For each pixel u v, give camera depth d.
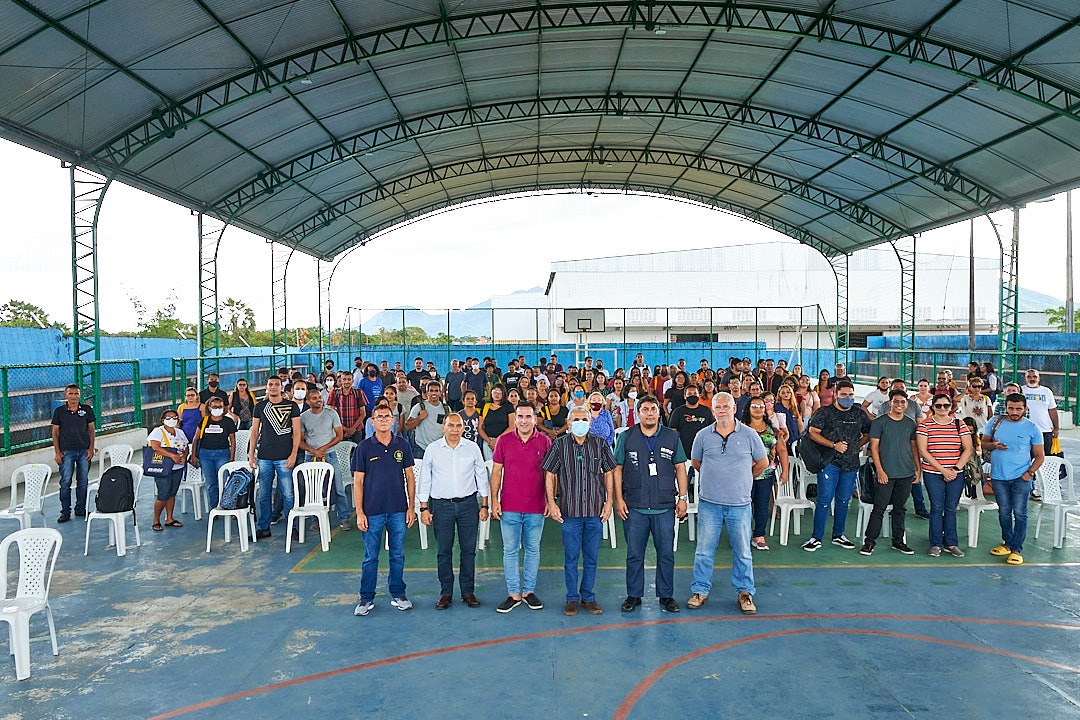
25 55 10.34
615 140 23.33
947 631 5.48
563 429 10.02
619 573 7.04
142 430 16.55
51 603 6.29
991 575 6.82
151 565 7.39
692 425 8.39
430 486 6.10
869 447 7.71
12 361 15.76
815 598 6.23
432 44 13.29
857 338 47.38
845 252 30.20
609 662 4.99
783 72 16.69
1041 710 4.30
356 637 5.48
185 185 17.47
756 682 4.67
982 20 12.31
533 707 4.38
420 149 22.05
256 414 8.28
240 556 7.70
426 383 9.34
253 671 4.91
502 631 5.56
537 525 6.06
